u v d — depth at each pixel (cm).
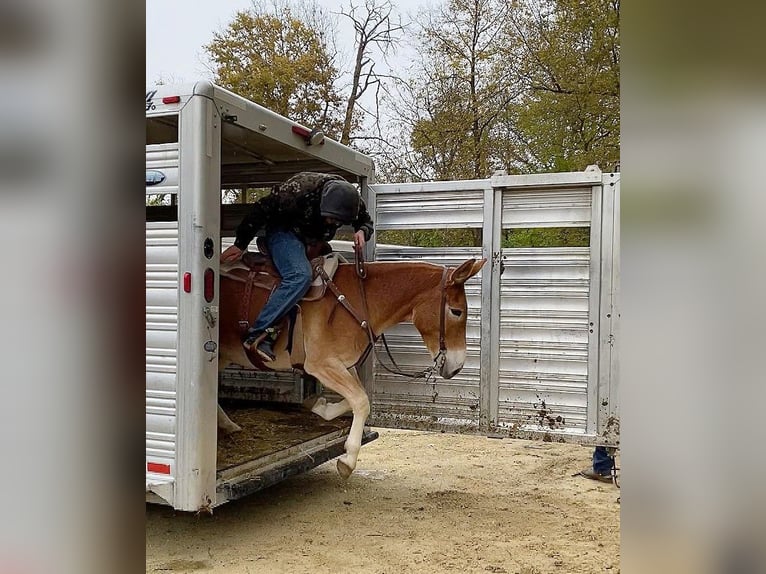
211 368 359
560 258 476
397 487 527
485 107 1483
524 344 486
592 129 1347
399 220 529
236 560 367
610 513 456
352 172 527
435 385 511
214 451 362
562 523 434
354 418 442
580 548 386
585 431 469
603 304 462
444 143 1512
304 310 446
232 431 489
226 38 1620
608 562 363
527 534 411
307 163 514
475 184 500
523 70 1423
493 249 494
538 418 482
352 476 561
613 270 459
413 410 518
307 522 436
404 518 445
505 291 491
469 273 443
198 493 350
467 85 1539
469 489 520
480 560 367
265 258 454
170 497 352
